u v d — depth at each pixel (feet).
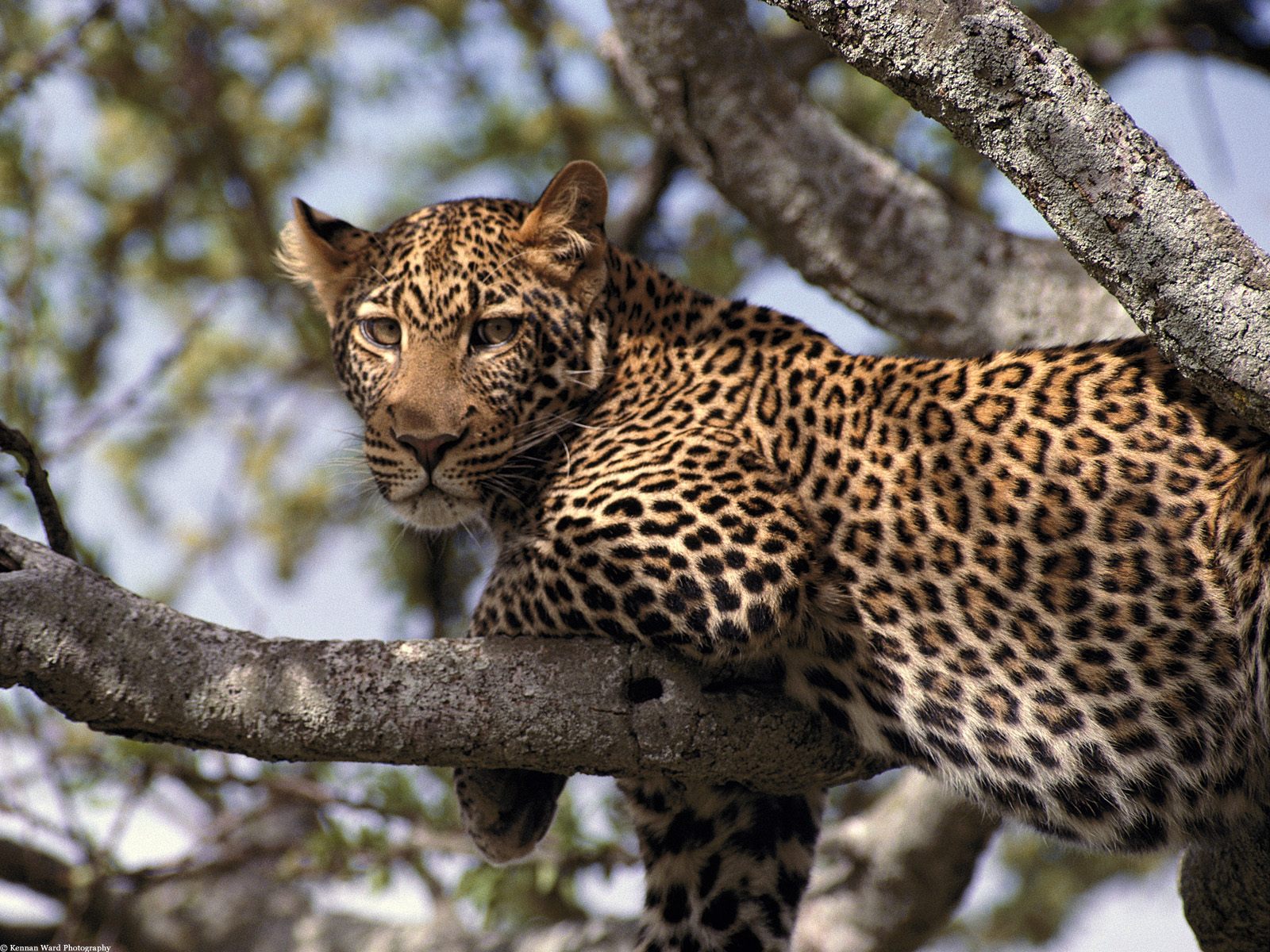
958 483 24.85
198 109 46.03
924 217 36.73
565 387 27.68
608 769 22.15
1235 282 18.70
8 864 41.73
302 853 38.19
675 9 35.94
